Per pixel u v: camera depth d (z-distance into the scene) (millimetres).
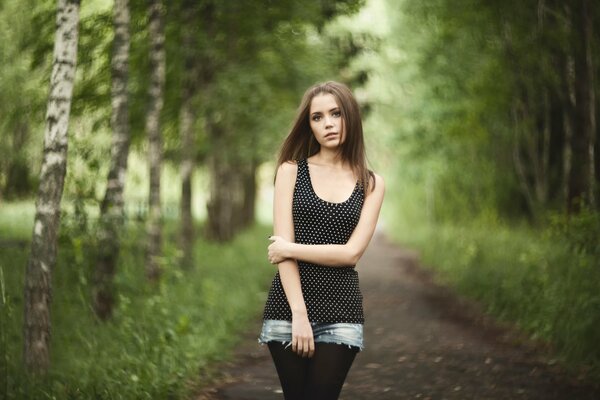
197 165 20594
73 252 7453
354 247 3314
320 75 14141
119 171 8344
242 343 8867
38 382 5395
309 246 3273
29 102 11445
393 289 14820
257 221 34094
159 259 10148
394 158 26047
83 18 10383
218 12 11477
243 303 11172
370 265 20141
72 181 7684
